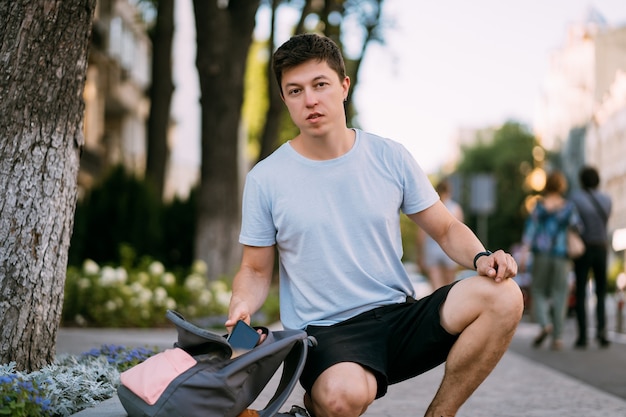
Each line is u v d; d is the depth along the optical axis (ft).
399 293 13.43
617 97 196.65
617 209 195.62
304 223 13.05
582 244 39.01
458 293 12.80
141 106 143.02
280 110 63.72
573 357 36.11
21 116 16.38
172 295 46.14
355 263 13.12
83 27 16.89
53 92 16.58
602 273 39.99
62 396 14.66
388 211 13.26
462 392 13.00
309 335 13.00
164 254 56.39
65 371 16.51
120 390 11.64
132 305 42.39
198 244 52.47
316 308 13.19
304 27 62.18
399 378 13.38
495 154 234.58
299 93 12.89
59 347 27.37
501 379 27.43
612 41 220.84
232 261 52.65
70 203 17.02
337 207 13.14
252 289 13.37
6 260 16.21
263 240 13.44
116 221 52.42
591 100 221.46
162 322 43.09
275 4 62.54
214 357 11.69
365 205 13.15
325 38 13.08
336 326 13.00
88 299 42.32
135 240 52.54
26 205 16.34
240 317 12.55
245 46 52.42
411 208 13.60
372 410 20.80
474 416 19.95
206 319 43.29
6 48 16.39
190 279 46.93
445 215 13.64
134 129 141.69
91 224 52.13
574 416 20.02
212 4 51.67
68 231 17.04
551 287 39.47
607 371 31.09
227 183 52.42
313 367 12.53
